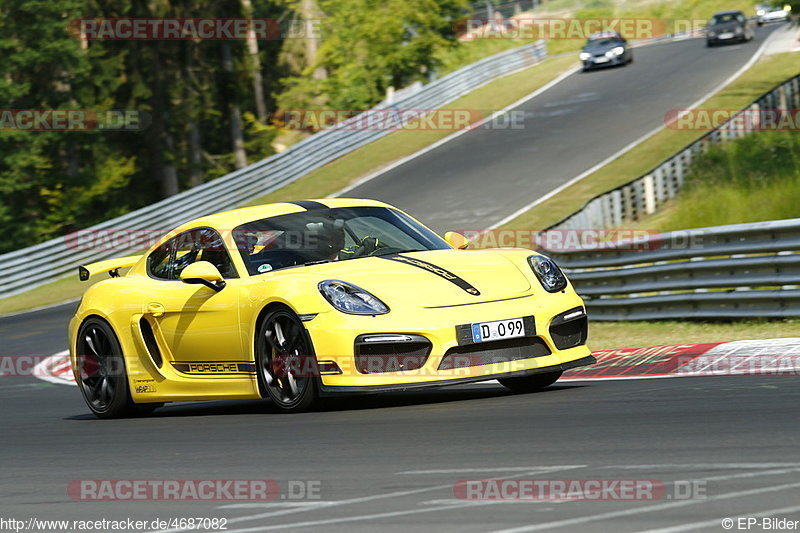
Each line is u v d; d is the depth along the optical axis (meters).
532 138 83.69
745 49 109.12
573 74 112.19
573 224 41.94
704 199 46.66
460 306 15.73
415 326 15.30
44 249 64.50
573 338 16.77
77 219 105.19
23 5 96.81
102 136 104.06
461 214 64.44
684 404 14.00
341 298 15.76
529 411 14.45
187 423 17.02
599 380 18.94
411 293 15.95
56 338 43.00
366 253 17.92
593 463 10.23
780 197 41.06
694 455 10.23
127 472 12.20
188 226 19.50
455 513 8.51
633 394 15.58
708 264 27.05
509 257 17.58
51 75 102.75
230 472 11.52
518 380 17.72
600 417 13.36
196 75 106.25
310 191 78.56
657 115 84.00
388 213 19.52
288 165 81.69
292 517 8.92
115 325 19.50
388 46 126.69
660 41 139.00
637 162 69.50
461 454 11.34
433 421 14.08
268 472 11.29
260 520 8.91
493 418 13.94
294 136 138.62
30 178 102.94
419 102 98.31
